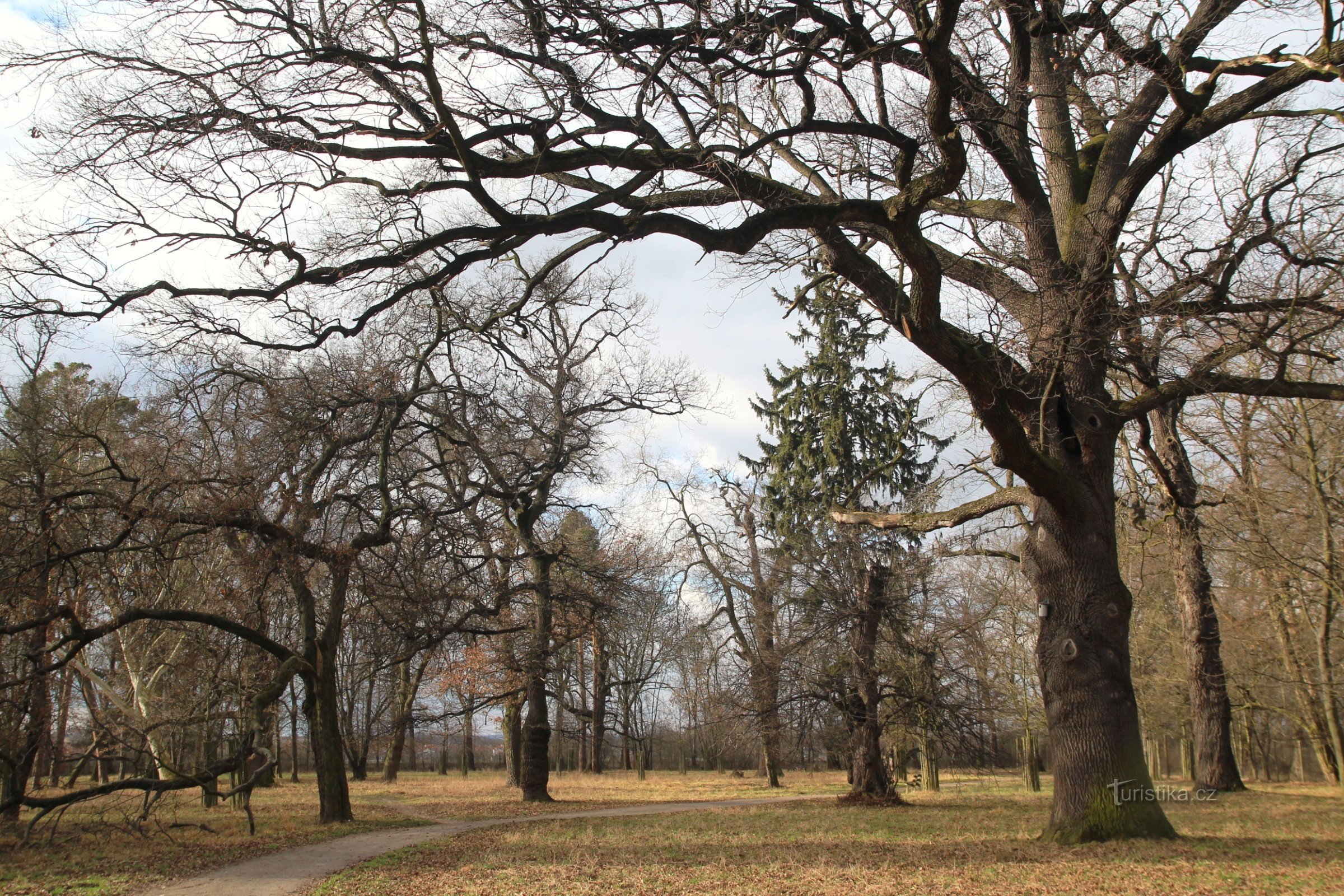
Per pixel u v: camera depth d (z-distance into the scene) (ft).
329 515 57.77
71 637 46.21
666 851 41.93
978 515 43.42
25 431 53.78
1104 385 39.50
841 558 74.02
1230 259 35.37
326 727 61.16
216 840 51.55
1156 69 33.68
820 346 95.45
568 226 31.14
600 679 131.75
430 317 62.08
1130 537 74.64
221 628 53.67
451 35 30.17
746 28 29.81
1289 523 60.39
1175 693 99.55
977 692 73.67
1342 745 61.00
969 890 27.91
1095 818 35.55
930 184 28.68
